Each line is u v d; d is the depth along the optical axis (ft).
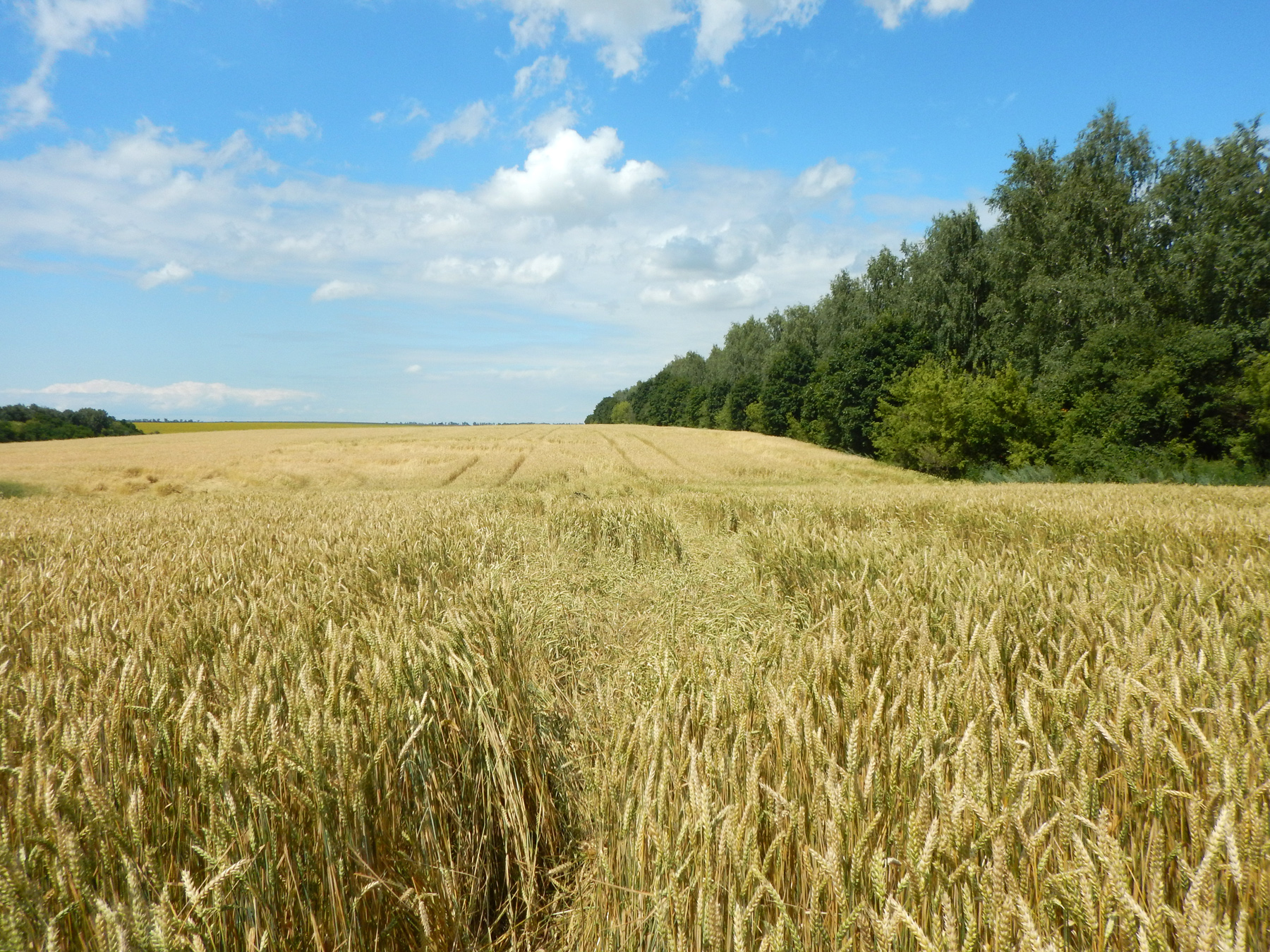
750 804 5.57
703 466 137.49
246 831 6.16
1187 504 38.68
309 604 13.05
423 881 7.31
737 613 18.90
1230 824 4.77
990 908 4.63
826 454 161.89
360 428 262.88
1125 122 123.24
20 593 14.82
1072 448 108.17
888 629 10.54
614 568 27.73
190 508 43.65
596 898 7.13
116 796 6.47
